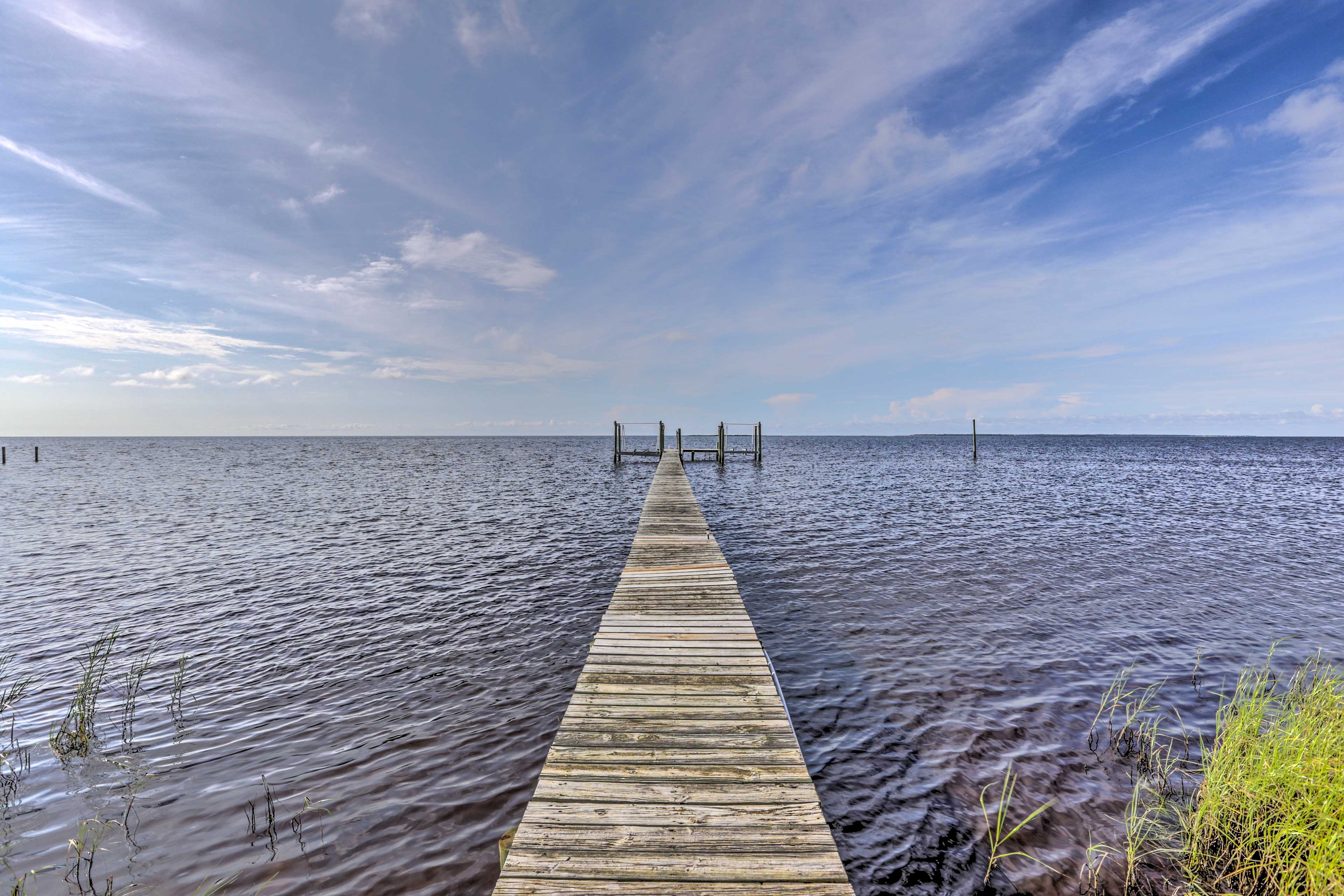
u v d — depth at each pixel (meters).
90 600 9.87
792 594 9.93
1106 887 3.62
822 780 4.77
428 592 10.16
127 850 3.94
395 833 4.09
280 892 3.56
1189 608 9.20
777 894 2.60
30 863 3.83
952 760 5.05
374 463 50.62
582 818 3.11
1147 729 5.52
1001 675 6.75
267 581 10.95
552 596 9.86
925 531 15.60
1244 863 3.69
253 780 4.74
